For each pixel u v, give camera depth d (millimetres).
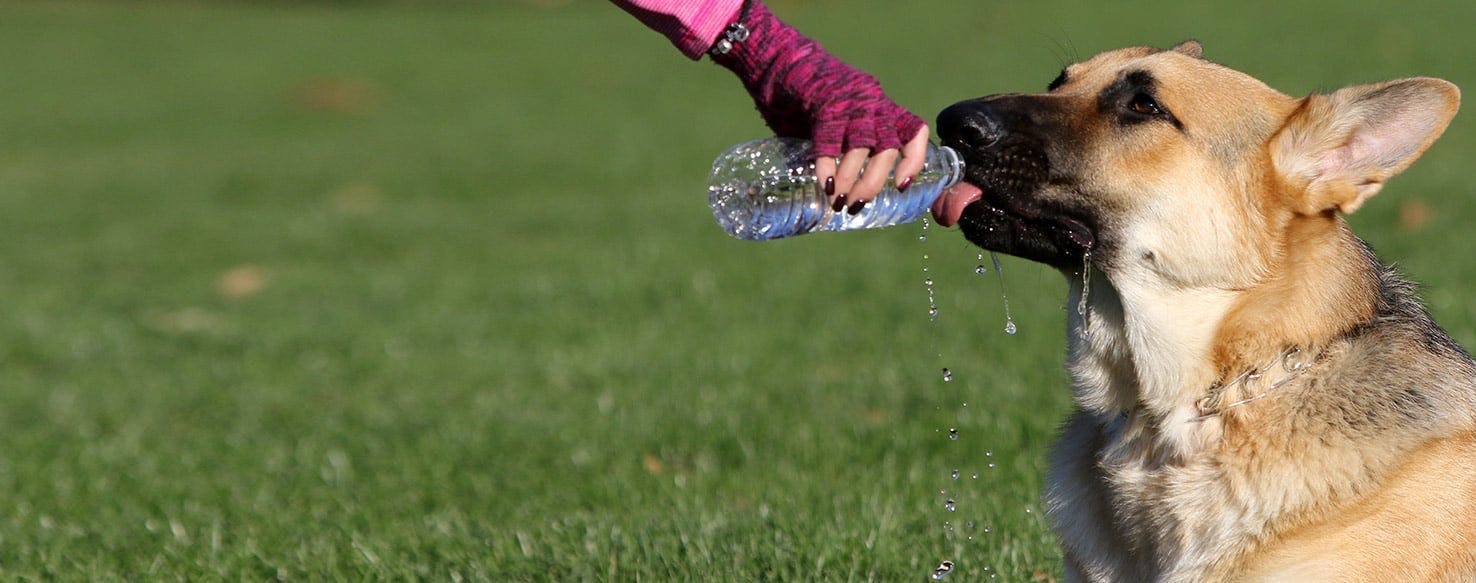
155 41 150500
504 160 86312
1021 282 44281
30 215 73750
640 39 147375
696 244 56438
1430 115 17250
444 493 27203
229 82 124875
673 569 21266
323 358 41594
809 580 20672
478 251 59125
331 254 60469
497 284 51469
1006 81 101812
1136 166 17641
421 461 29516
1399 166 17344
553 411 33188
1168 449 17672
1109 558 18156
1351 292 17484
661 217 64188
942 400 30453
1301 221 17500
